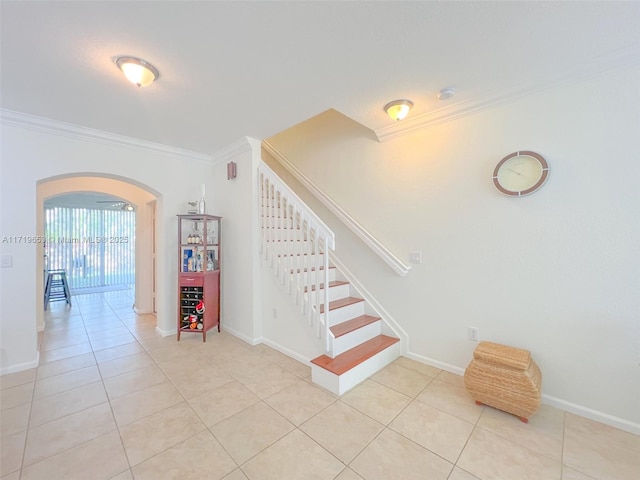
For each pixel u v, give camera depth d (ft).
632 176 5.71
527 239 6.93
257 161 10.69
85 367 8.73
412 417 6.31
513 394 6.12
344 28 5.02
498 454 5.25
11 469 4.86
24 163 8.54
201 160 12.44
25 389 7.43
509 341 7.25
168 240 11.59
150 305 15.23
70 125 9.10
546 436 5.71
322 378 7.54
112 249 25.13
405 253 9.27
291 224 12.21
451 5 4.52
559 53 5.71
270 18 4.77
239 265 11.31
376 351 8.45
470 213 7.83
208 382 7.83
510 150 7.11
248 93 7.25
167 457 5.17
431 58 5.88
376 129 9.55
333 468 4.94
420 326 8.98
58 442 5.51
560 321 6.56
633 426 5.76
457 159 8.04
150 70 6.11
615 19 4.79
